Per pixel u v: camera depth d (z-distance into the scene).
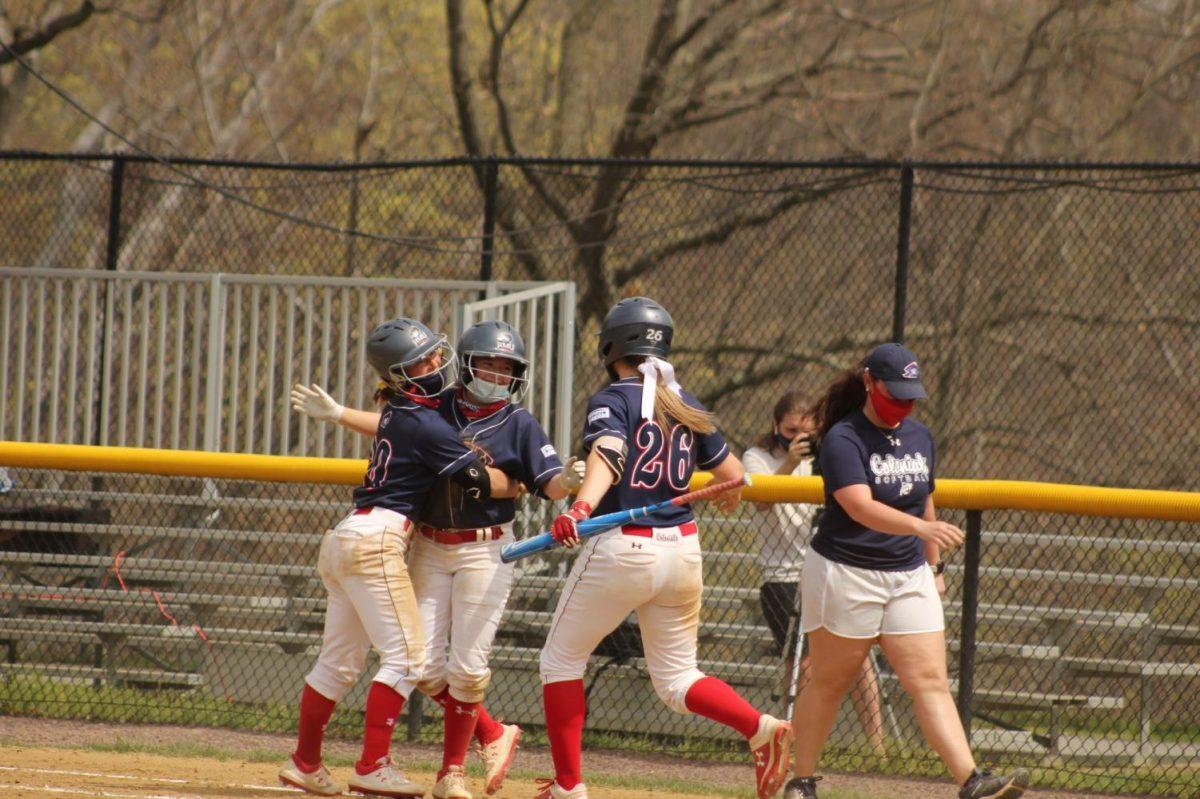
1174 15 61.81
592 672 29.92
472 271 48.38
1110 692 33.25
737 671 29.97
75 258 51.84
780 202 48.22
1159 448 47.47
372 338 21.59
